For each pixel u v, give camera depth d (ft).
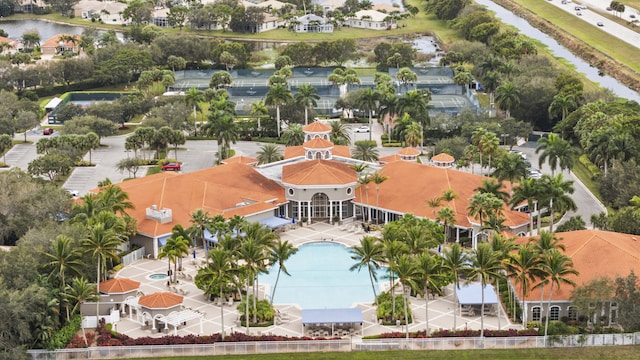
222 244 572.10
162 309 558.56
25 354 520.42
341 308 577.84
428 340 538.06
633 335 542.57
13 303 510.58
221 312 543.80
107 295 579.89
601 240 594.65
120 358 529.86
